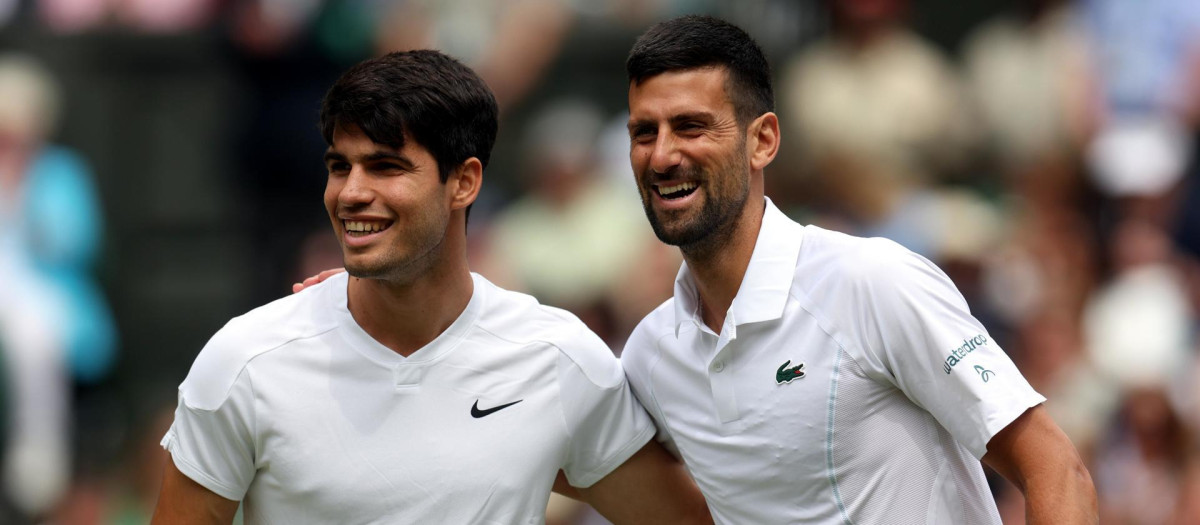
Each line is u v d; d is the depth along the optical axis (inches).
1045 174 1549.0
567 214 1429.6
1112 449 1215.6
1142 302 1412.4
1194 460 1186.6
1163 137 1578.5
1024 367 1337.4
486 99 614.2
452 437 601.6
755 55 608.1
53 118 1555.1
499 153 1535.4
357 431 597.3
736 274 609.9
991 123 1584.6
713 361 607.8
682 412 629.3
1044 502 561.9
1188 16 1638.8
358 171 582.2
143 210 1561.3
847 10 1508.4
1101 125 1588.3
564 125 1488.7
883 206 1432.1
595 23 1574.8
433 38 1558.8
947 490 599.8
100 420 1445.6
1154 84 1621.6
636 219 1416.1
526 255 1422.2
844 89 1477.6
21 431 1347.2
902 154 1461.6
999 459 584.7
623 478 658.8
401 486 596.1
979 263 1362.0
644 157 600.1
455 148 594.9
